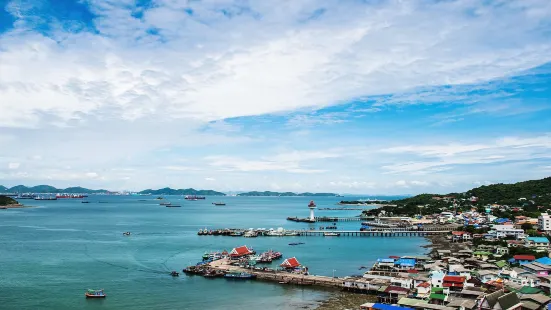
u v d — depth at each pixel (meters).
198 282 128.00
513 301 88.62
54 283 122.19
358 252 190.00
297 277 128.38
